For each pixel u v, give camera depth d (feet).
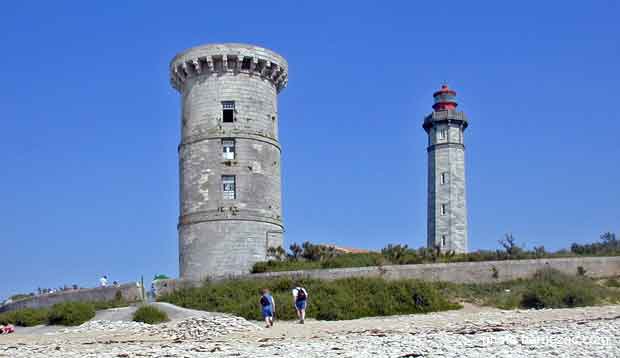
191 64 200.95
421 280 165.78
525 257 192.13
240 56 198.39
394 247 199.72
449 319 125.39
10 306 207.62
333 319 142.20
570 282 165.17
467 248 314.96
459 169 319.88
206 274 190.80
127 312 154.71
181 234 198.18
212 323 123.34
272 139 202.69
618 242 239.09
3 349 105.40
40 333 142.20
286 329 119.75
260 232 194.70
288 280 168.76
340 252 206.59
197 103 200.34
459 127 324.19
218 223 192.34
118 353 93.35
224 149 197.26
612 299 161.38
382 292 153.38
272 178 200.95
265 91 203.62
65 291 193.98
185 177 199.62
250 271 190.39
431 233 316.81
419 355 78.95
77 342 114.42
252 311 145.18
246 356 84.89
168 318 147.95
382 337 100.22
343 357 79.77
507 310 146.92
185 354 89.20
